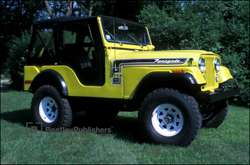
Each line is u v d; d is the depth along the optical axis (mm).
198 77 3254
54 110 4523
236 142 3617
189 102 3283
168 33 7875
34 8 21188
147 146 3404
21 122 5207
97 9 20500
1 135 4164
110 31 4105
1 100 8477
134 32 4699
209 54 3727
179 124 3393
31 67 4766
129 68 3654
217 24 7961
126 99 3762
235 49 7668
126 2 18656
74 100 4422
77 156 3127
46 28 4578
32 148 3453
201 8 8953
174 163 2881
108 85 3848
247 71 7066
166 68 3393
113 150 3293
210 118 4469
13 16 21047
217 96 3432
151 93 3525
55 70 4430
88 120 5324
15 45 11812
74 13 20750
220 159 3010
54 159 3021
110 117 5340
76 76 4172
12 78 11836
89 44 4031
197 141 3641
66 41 4316
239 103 7395
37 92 4586
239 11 8289
